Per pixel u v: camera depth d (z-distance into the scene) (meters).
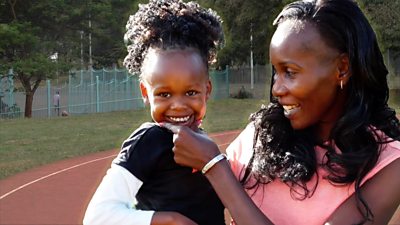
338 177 1.96
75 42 33.31
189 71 2.07
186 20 2.14
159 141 2.10
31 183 11.08
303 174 2.02
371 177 1.94
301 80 1.90
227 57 35.62
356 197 1.93
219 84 35.84
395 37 28.52
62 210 8.96
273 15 30.53
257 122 2.18
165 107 2.09
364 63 1.91
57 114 29.55
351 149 1.96
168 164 2.11
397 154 1.94
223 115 25.91
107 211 2.02
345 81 1.92
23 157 13.98
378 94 2.01
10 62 28.83
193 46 2.14
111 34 36.22
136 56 2.21
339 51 1.91
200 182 2.14
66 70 30.00
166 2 2.20
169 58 2.08
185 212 2.12
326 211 1.99
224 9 32.19
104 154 14.72
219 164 1.99
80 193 10.19
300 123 1.97
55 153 14.64
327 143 2.03
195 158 2.00
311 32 1.89
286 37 1.92
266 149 2.12
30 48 29.84
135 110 29.84
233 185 1.96
